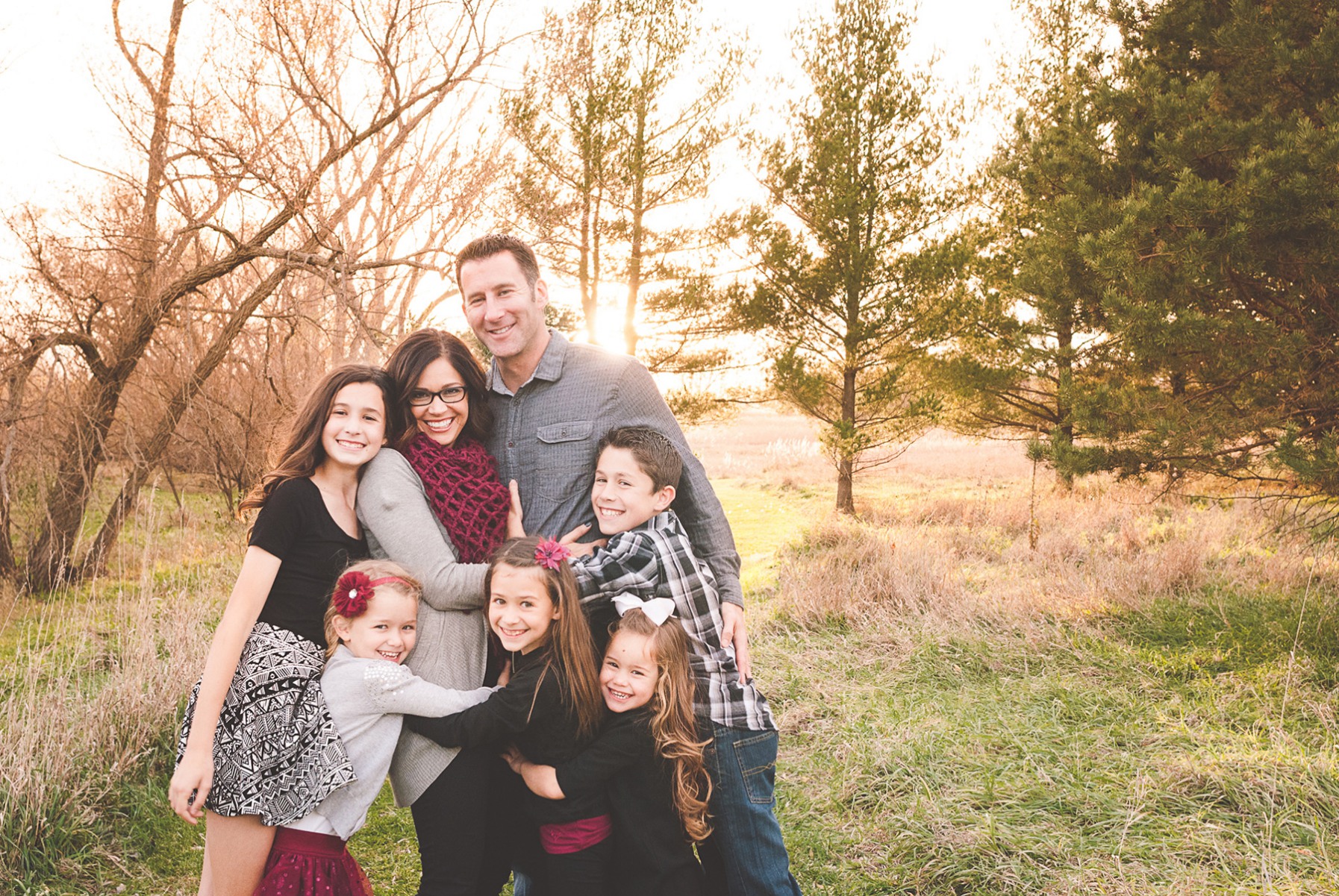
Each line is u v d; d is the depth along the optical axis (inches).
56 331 326.6
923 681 200.1
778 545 415.8
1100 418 231.6
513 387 96.0
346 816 77.7
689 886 84.4
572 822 82.8
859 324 486.6
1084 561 309.7
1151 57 257.9
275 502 80.7
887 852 125.3
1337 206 191.2
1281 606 229.8
